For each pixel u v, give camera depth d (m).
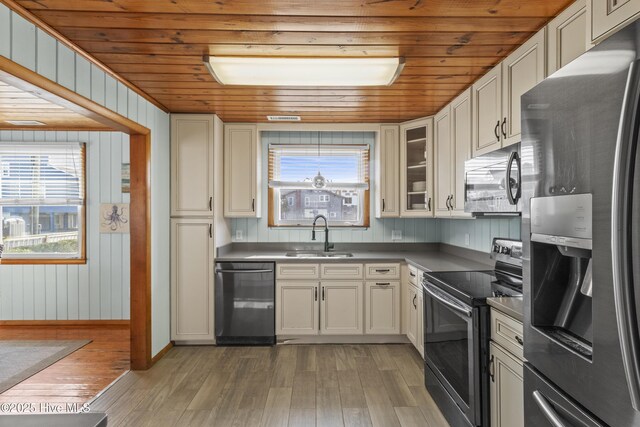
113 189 4.22
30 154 4.20
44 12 1.80
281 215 4.29
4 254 4.21
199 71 2.57
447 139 3.21
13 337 3.92
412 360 3.24
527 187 1.30
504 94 2.28
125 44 2.15
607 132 0.89
